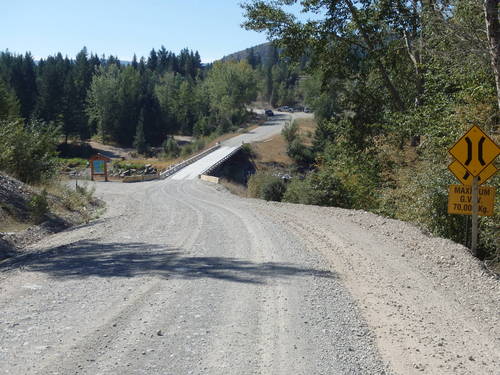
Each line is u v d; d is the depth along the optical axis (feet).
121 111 380.58
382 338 18.19
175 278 25.98
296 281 25.48
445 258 31.50
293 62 91.50
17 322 18.81
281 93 568.41
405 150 82.43
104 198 99.09
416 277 27.71
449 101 58.39
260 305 21.26
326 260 31.40
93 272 27.40
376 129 89.45
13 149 72.23
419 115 65.72
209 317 19.60
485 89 49.16
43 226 47.91
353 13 83.87
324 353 16.17
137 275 26.63
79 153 333.83
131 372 14.39
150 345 16.56
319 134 240.32
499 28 41.11
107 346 16.39
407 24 80.38
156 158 314.35
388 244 36.86
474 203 33.96
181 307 20.85
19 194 56.59
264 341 17.08
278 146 272.31
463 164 33.94
